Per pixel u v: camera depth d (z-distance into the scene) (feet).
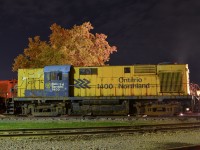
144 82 84.79
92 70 87.51
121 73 86.02
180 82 83.35
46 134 48.52
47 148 38.75
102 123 68.13
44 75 89.04
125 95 85.15
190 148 35.83
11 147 39.29
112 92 85.97
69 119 76.28
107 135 49.16
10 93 96.22
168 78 83.87
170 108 81.61
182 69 83.76
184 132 52.60
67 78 87.45
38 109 88.28
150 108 82.94
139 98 83.92
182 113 82.33
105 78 86.58
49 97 87.81
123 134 50.14
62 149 38.09
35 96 89.04
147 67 84.94
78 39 128.06
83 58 125.80
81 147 39.22
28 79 90.22
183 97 82.17
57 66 88.94
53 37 128.26
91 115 86.94
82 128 55.31
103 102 85.40
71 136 47.88
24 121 72.84
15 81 97.76
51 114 87.51
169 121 70.44
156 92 84.02
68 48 126.93
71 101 87.51
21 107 90.02
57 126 62.69
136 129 54.60
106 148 38.50
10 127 60.90
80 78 87.76
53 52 124.57
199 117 76.43
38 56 126.41
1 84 98.22
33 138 46.32
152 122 69.10
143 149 37.83
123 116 84.43
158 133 51.42
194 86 86.17
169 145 40.50
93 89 86.89
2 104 95.40
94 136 48.16
